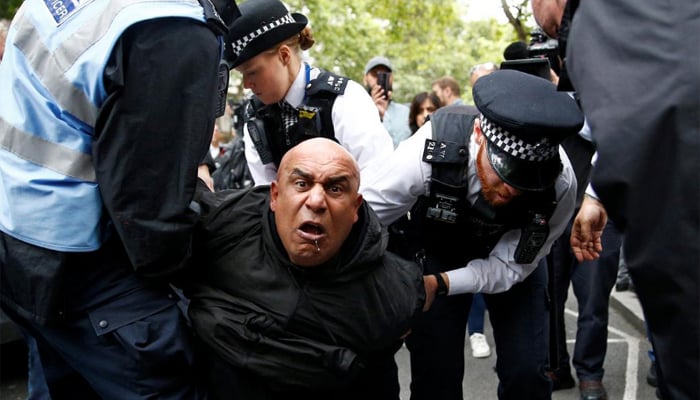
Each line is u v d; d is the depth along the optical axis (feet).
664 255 3.28
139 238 5.09
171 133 5.05
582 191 8.23
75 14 5.20
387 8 51.57
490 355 14.03
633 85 3.46
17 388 12.05
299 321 5.41
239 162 13.74
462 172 6.72
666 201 3.29
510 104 6.04
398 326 5.80
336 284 5.47
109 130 4.97
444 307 7.57
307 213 5.21
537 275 7.82
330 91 7.79
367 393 6.07
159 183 5.07
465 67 65.92
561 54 4.42
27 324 5.79
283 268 5.51
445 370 7.65
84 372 5.75
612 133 3.45
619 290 17.85
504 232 7.18
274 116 8.16
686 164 3.24
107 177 5.03
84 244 5.18
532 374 7.45
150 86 4.97
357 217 5.56
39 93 5.18
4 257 5.26
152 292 5.58
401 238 7.84
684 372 3.28
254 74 7.65
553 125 5.90
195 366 5.69
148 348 5.38
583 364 11.33
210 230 5.79
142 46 4.95
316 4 44.50
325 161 5.32
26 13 5.44
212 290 5.62
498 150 6.24
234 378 5.55
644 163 3.34
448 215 6.93
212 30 5.34
